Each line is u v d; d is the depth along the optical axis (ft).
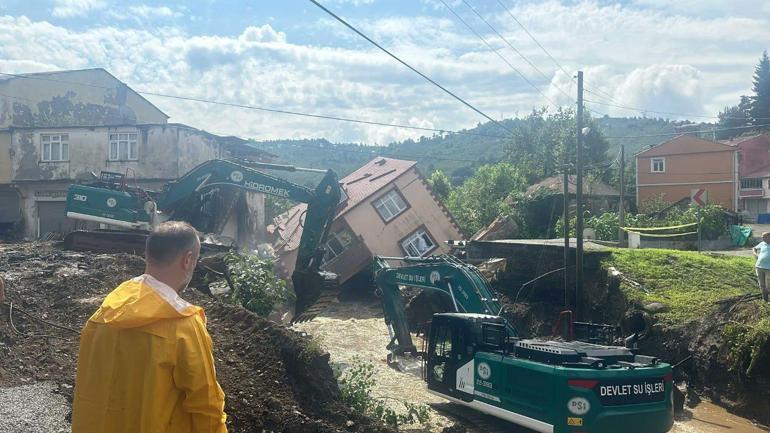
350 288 98.78
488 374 35.06
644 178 174.40
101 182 58.49
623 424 30.22
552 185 143.84
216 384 9.74
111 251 55.83
